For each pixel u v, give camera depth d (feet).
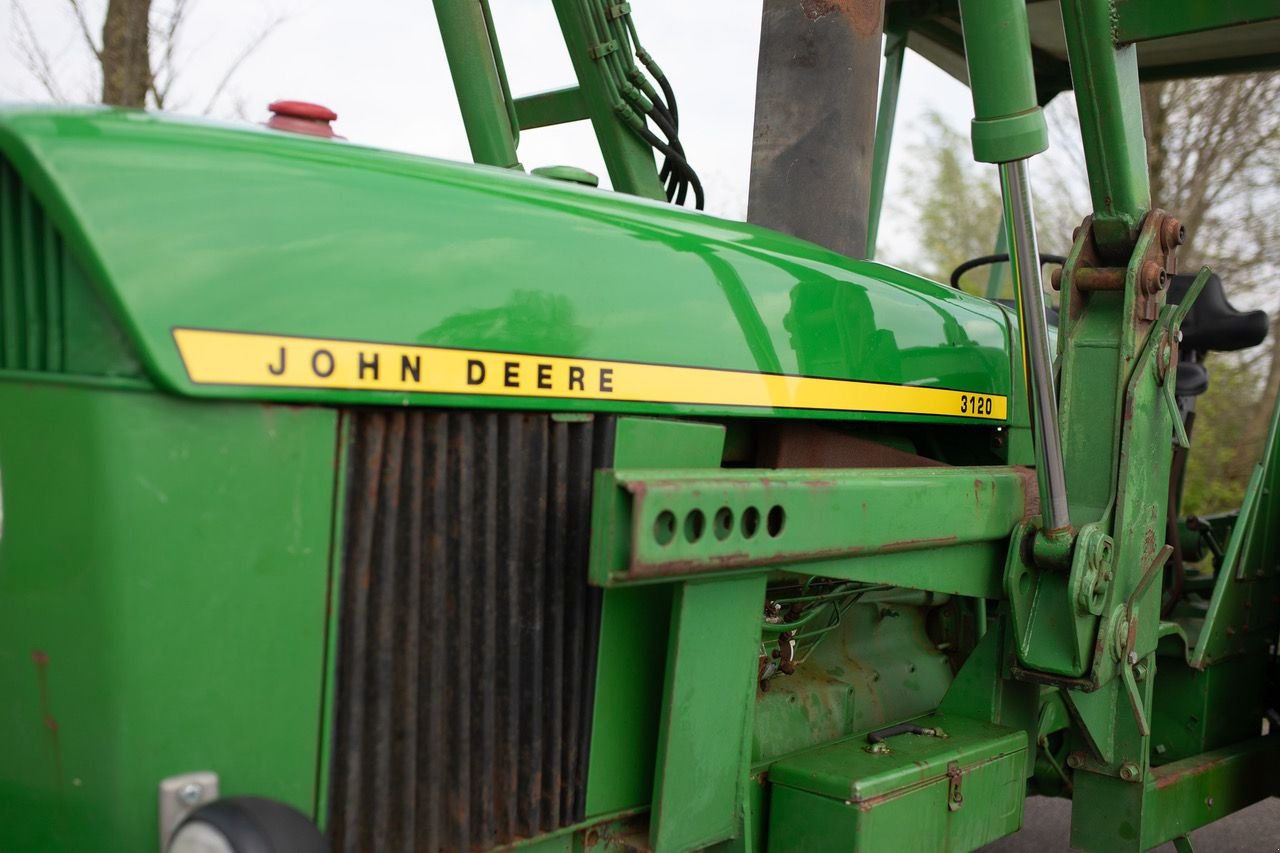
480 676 5.54
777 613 7.60
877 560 6.84
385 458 5.16
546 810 5.88
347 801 5.09
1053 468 7.48
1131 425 7.88
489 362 5.42
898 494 6.70
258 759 4.82
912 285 8.51
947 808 7.11
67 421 4.48
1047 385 7.28
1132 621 8.04
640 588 6.21
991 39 6.55
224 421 4.64
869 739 7.39
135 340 4.36
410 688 5.25
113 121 4.65
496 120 8.86
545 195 6.06
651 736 6.32
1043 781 9.76
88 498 4.44
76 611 4.51
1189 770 9.25
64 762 4.61
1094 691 7.85
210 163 4.73
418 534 5.27
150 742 4.53
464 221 5.49
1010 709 8.26
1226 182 32.40
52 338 4.58
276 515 4.80
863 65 10.20
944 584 7.41
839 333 7.41
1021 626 7.86
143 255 4.42
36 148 4.33
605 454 5.98
